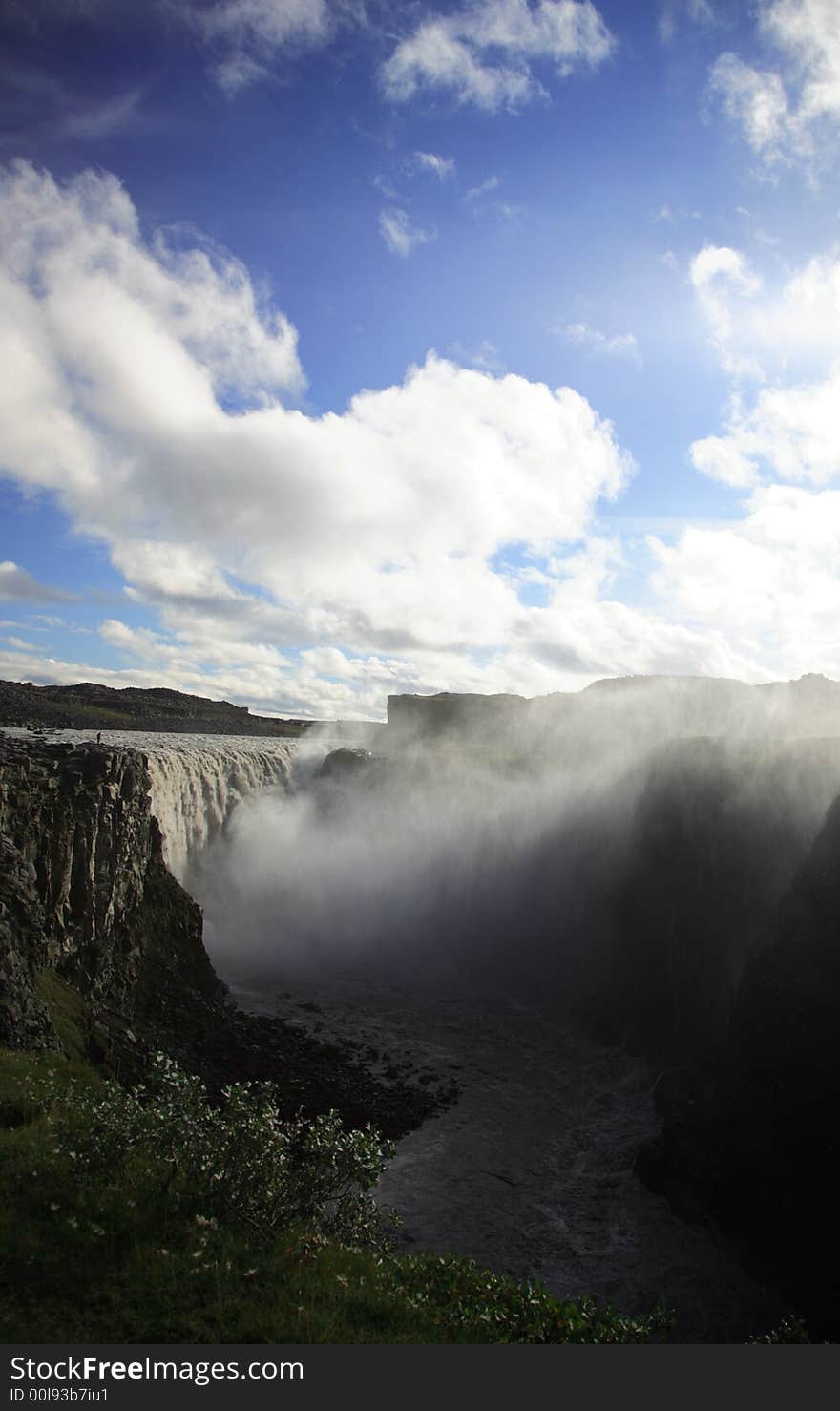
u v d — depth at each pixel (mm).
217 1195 11555
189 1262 9969
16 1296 8906
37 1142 12688
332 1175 12898
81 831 31312
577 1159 33656
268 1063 36344
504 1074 42281
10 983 22172
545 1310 11391
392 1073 39844
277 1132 12508
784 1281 26703
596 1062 45094
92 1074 21109
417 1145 32875
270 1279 10242
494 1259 26188
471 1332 10266
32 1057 19625
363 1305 10195
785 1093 30641
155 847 44062
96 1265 9602
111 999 32094
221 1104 29969
